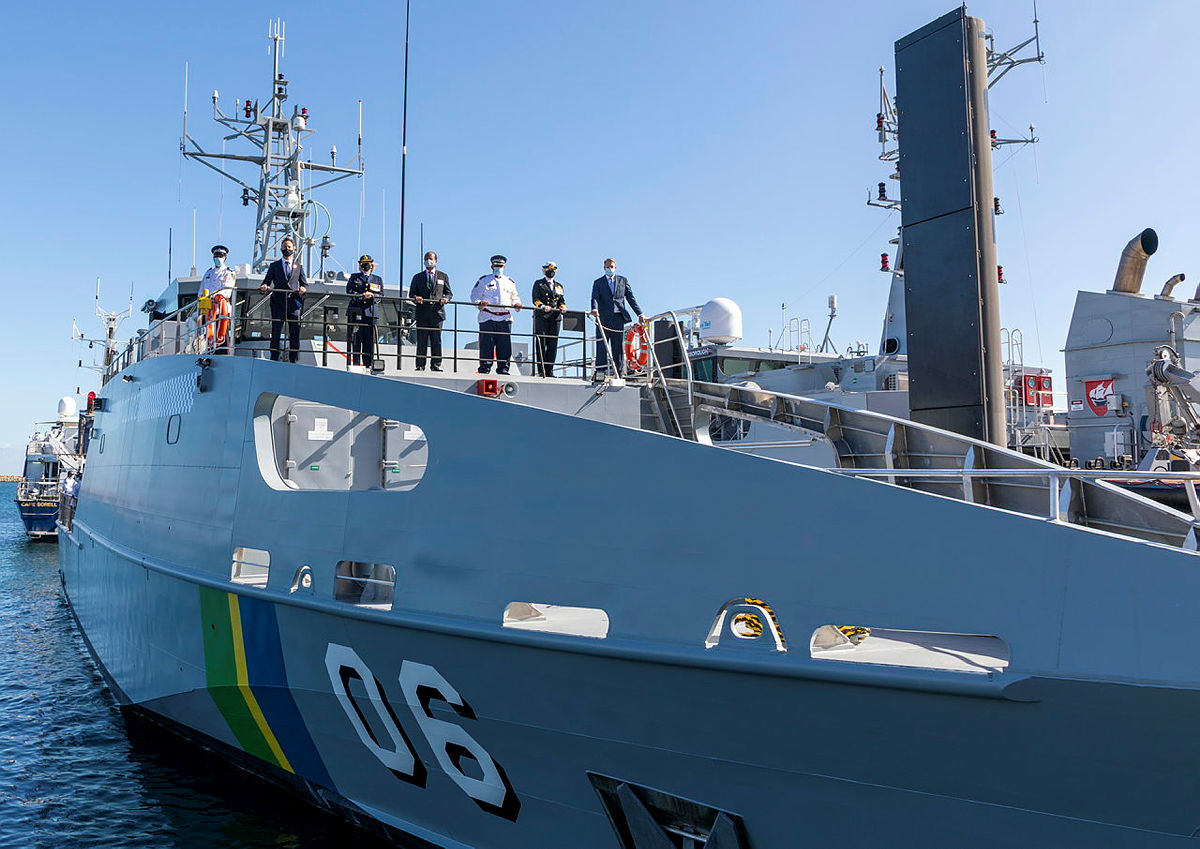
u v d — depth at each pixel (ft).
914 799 11.87
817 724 12.34
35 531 126.21
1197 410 38.99
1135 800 10.23
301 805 23.82
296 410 23.03
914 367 21.13
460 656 16.44
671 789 14.35
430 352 30.01
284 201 42.68
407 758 18.70
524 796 16.61
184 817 24.30
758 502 13.03
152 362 31.58
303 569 20.62
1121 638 10.05
